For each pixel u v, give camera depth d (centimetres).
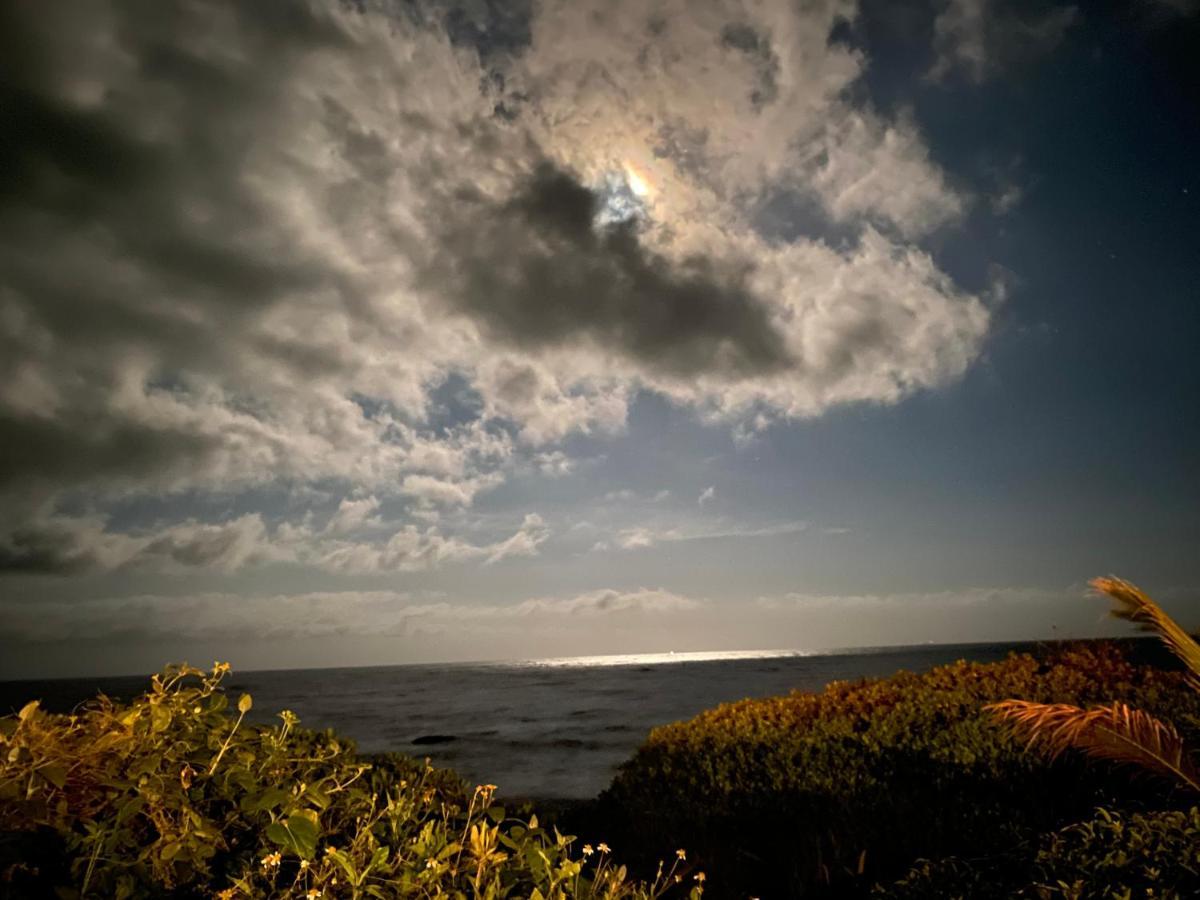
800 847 558
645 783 795
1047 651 953
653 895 322
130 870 213
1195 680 465
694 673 9500
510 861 299
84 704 269
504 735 3000
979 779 601
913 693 884
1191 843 355
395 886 253
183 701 267
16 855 192
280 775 285
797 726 838
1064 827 438
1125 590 448
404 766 454
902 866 485
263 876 241
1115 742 465
